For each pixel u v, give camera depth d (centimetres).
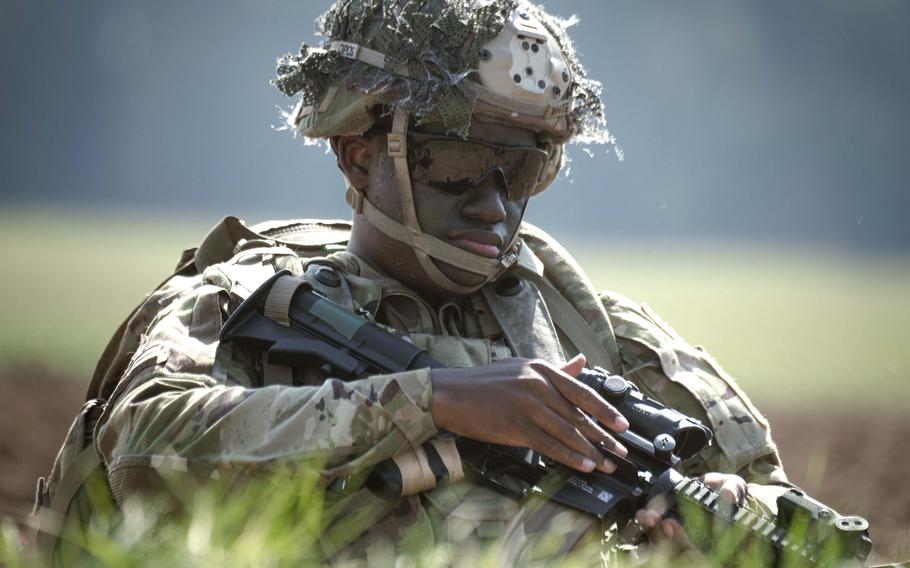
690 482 859
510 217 995
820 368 3962
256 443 823
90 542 702
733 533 830
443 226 974
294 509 808
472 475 893
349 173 1010
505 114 959
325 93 1011
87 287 5750
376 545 848
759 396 3419
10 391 2908
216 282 972
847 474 2389
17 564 667
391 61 956
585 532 851
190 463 823
